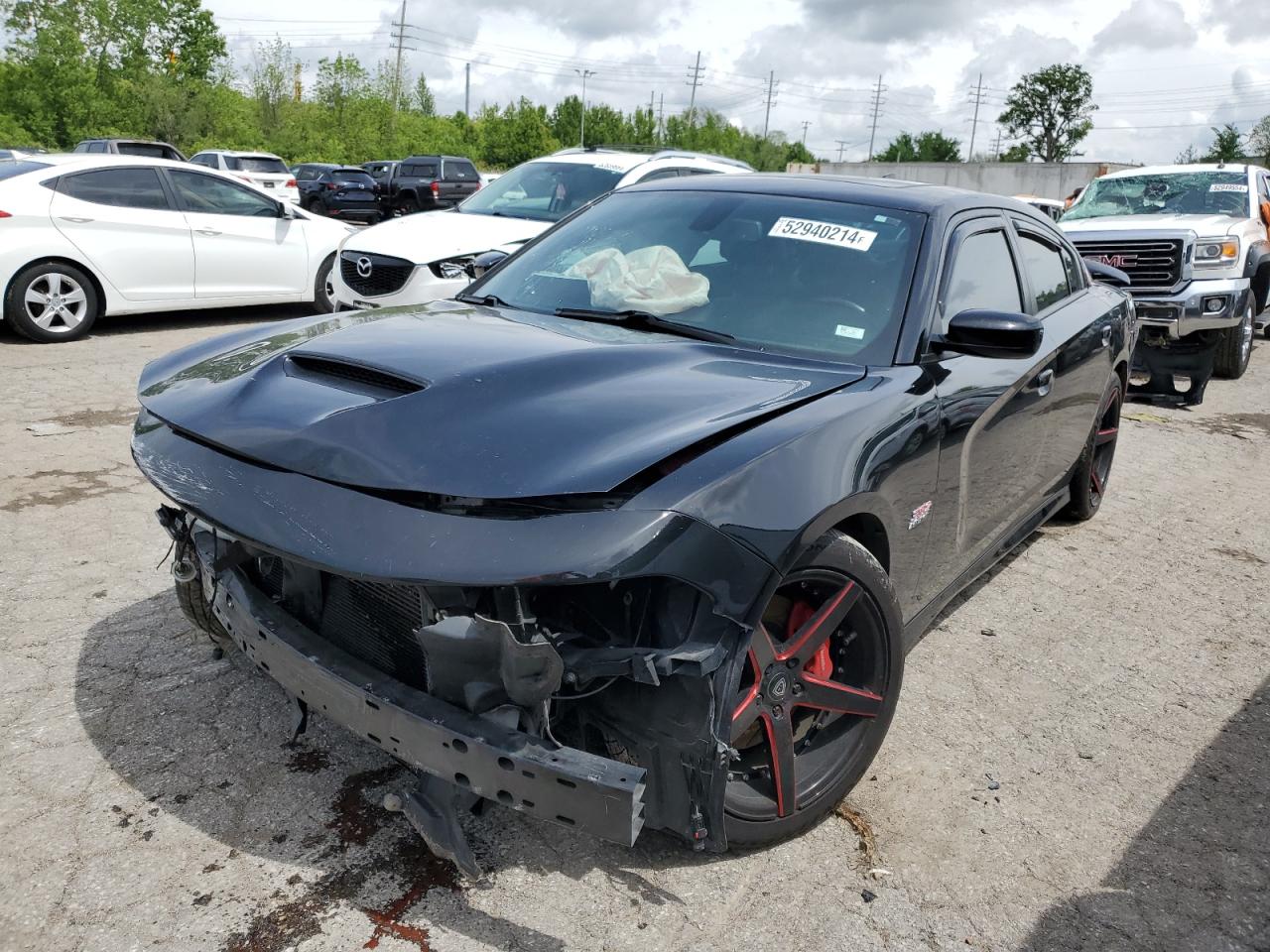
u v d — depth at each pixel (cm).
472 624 181
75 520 424
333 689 203
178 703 285
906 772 278
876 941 213
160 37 5016
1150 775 284
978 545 335
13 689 288
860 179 349
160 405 241
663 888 224
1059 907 227
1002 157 9525
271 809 241
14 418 577
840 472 220
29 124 4412
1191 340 826
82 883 213
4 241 782
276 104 5434
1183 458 657
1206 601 418
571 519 181
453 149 6625
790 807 234
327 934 203
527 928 209
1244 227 859
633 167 847
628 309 294
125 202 851
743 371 249
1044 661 354
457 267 733
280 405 220
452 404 209
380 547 182
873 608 240
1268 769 291
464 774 186
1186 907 230
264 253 938
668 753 199
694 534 187
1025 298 364
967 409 285
